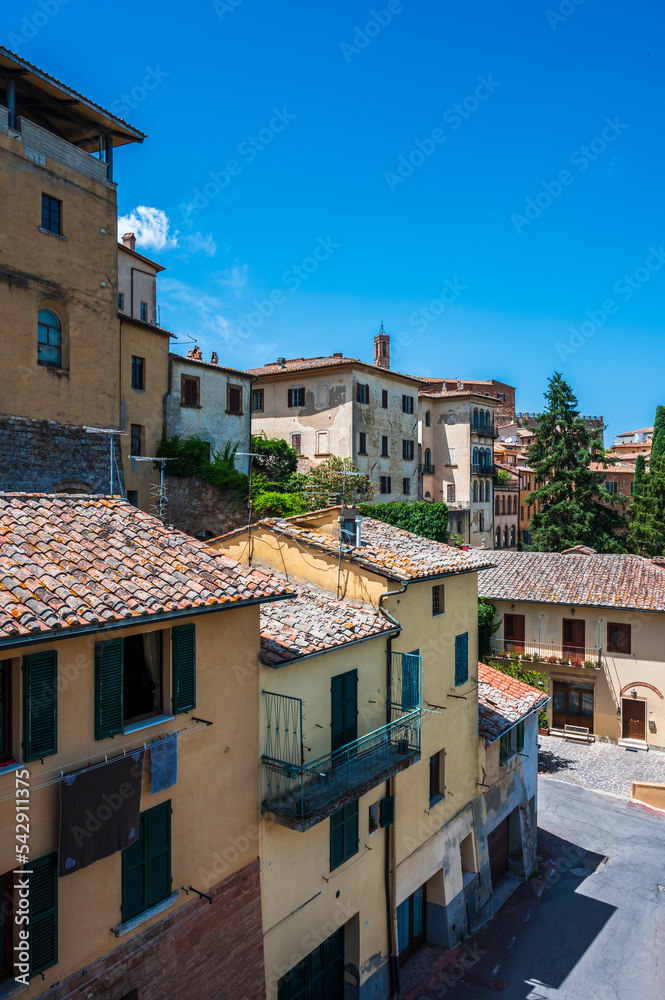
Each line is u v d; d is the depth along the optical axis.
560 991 16.89
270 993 12.59
